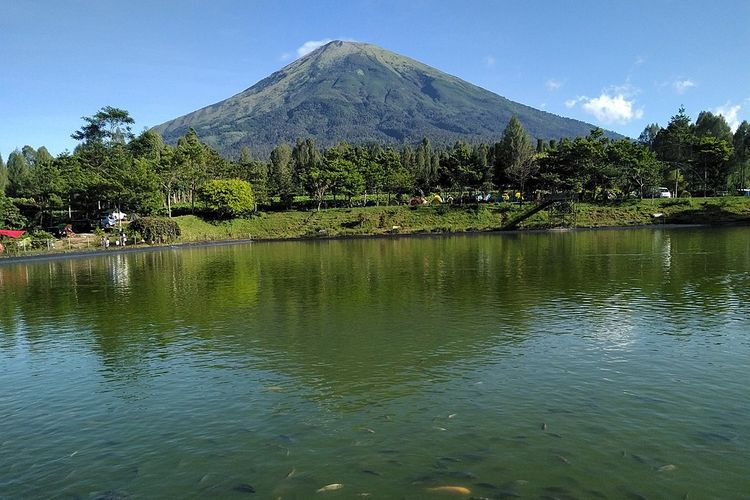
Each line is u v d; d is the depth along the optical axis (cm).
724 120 10869
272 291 2639
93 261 4731
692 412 1020
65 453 935
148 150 9831
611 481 782
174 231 6781
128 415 1095
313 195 9875
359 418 1030
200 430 1005
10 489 820
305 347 1552
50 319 2112
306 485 792
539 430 954
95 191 7112
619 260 3478
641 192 8462
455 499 739
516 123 10325
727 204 7500
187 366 1411
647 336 1570
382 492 764
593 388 1156
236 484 804
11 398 1222
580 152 8138
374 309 2089
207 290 2745
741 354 1372
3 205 6438
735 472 802
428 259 3981
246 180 8950
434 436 941
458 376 1257
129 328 1891
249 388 1224
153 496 782
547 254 4038
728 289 2295
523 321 1802
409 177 9612
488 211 7962
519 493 752
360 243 6203
